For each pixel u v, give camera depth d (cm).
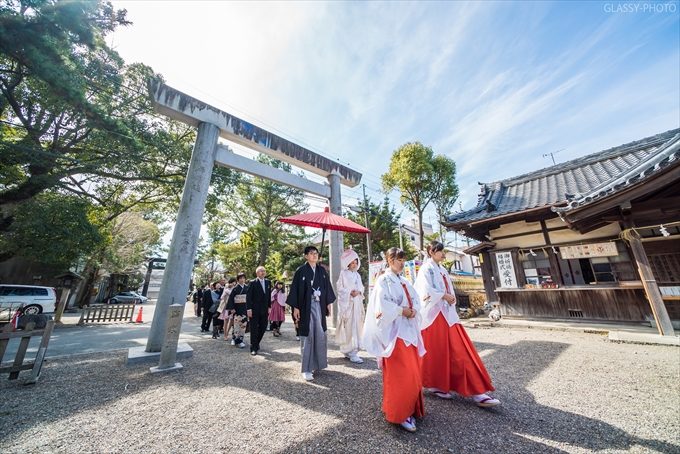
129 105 941
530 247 850
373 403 291
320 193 849
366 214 1852
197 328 1027
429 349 304
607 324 688
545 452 203
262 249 1991
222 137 661
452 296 316
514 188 1087
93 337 814
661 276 638
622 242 695
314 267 431
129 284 3738
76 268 2000
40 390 331
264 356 508
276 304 789
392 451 204
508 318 847
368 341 269
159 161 1054
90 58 810
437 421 251
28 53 605
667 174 504
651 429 235
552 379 362
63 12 660
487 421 251
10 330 392
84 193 1150
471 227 921
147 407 283
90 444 215
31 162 830
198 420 254
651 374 373
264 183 1903
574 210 582
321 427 240
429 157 1791
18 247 993
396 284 283
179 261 511
